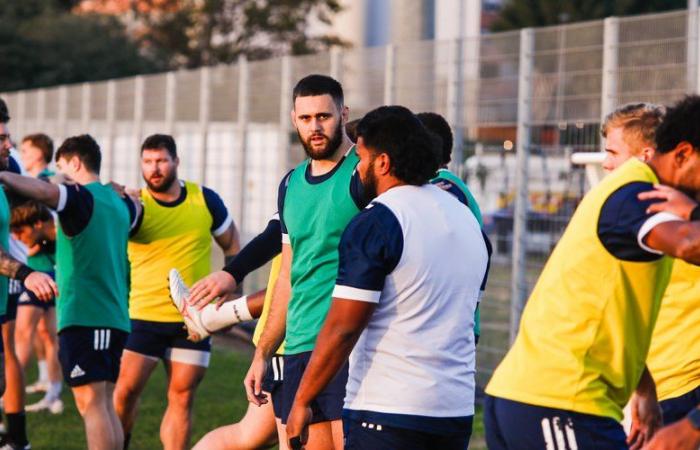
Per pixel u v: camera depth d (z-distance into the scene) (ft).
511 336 72.49
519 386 30.30
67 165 53.78
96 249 52.16
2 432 61.46
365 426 31.53
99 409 52.42
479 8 184.96
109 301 52.80
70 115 137.90
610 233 28.86
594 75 66.28
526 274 71.20
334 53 86.89
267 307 44.16
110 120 125.80
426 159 32.42
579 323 29.53
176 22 338.13
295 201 39.96
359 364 31.91
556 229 68.64
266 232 44.42
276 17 333.21
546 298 30.25
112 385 53.31
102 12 340.80
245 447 46.09
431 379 31.40
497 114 73.51
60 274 52.54
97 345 52.24
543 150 69.82
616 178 29.63
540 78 70.18
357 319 30.99
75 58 285.23
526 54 71.10
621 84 64.28
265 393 43.70
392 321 31.40
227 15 338.95
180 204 58.29
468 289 32.30
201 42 338.54
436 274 31.50
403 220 31.37
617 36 64.64
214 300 44.78
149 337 56.75
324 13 332.80
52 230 65.57
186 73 109.40
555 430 29.63
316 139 39.32
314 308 39.47
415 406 31.27
